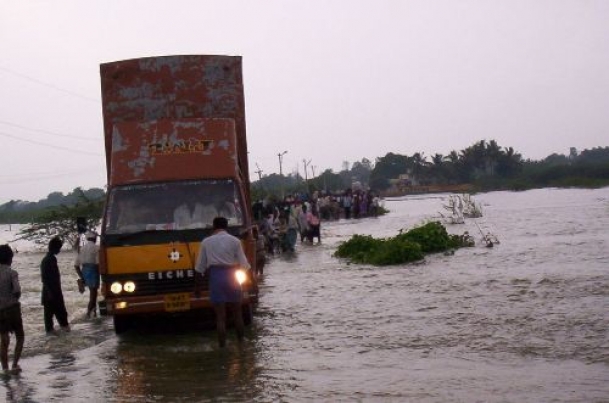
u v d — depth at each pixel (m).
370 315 12.27
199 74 12.65
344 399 7.47
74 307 16.20
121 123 12.14
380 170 164.12
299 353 9.77
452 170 140.38
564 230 27.58
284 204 31.89
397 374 8.33
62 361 10.32
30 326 13.79
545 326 10.27
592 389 7.25
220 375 8.86
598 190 87.94
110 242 11.05
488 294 13.43
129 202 11.41
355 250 22.95
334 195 59.56
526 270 16.41
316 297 14.88
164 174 11.64
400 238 22.84
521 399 7.06
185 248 11.01
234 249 10.51
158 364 9.72
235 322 10.74
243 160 12.85
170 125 12.01
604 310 11.13
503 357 8.77
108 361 10.15
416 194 130.25
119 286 11.00
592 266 16.31
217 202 11.43
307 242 30.77
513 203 59.19
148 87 12.59
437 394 7.42
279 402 7.53
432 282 15.70
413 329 10.80
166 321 13.11
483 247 22.86
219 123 12.08
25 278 23.44
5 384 9.02
